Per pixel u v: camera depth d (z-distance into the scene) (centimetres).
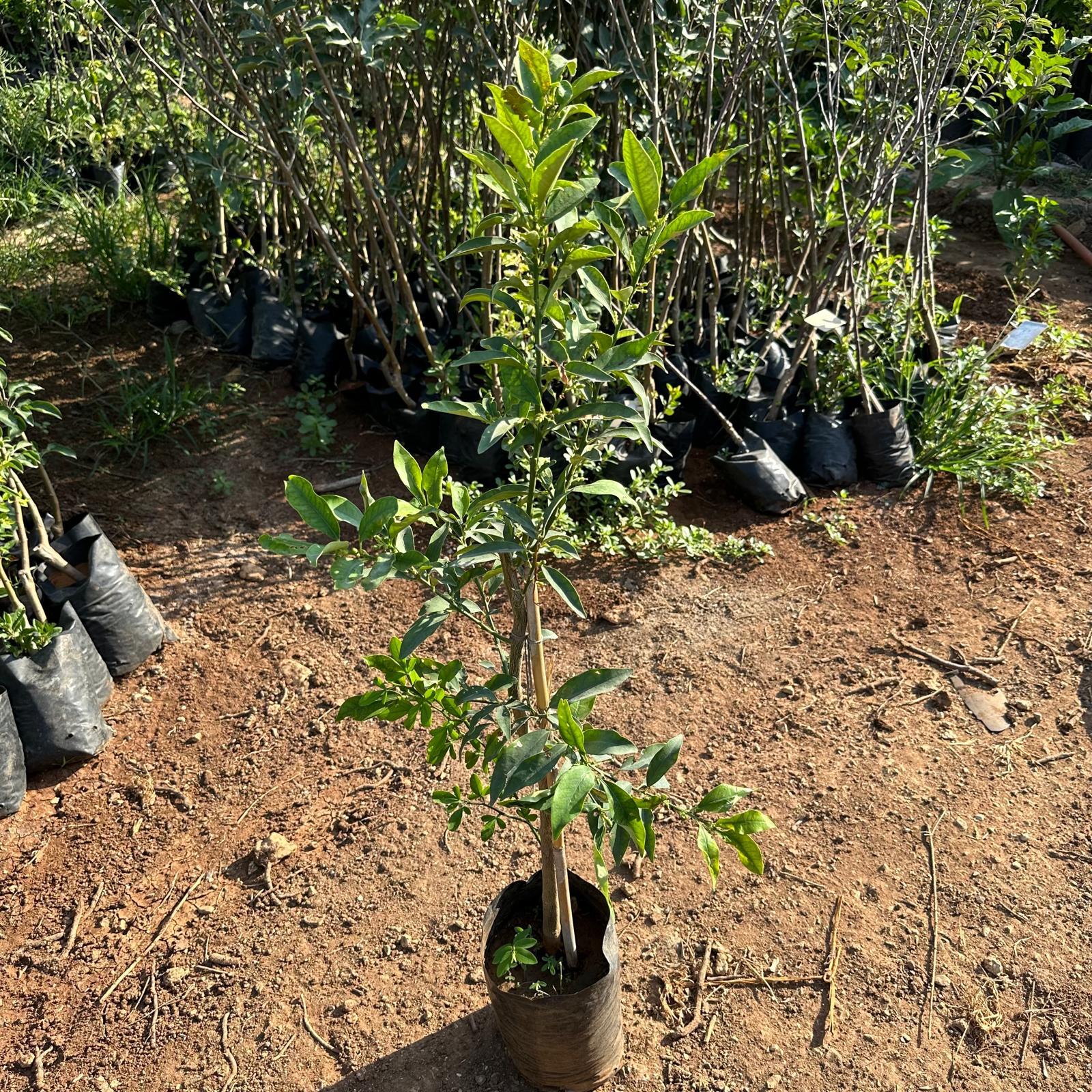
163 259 572
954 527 412
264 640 369
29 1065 246
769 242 598
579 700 176
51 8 671
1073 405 477
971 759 311
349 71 446
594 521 403
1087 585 376
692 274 490
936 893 273
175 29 420
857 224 434
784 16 412
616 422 192
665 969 258
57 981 263
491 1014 249
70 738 318
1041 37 677
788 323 483
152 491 437
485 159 149
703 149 410
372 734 329
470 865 285
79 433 464
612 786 157
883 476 438
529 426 172
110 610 345
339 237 498
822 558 400
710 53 386
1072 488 429
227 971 263
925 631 361
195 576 396
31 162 675
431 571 177
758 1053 239
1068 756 310
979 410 434
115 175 692
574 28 440
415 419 452
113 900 283
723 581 390
